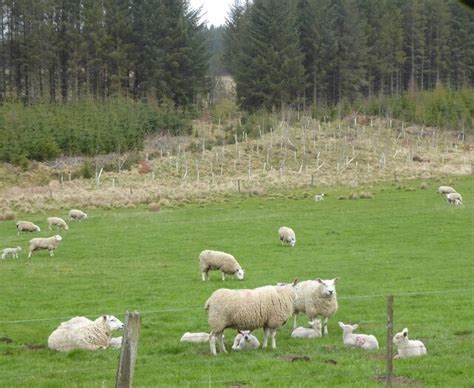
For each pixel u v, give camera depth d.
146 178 78.69
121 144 92.31
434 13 148.38
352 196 62.12
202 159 89.00
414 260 36.16
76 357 18.47
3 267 36.16
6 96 122.06
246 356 17.70
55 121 94.50
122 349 11.25
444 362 16.62
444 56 148.25
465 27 147.25
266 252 39.81
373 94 145.75
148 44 124.88
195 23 131.00
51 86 131.88
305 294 20.91
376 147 95.75
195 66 125.31
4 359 18.44
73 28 128.12
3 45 132.00
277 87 121.81
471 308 24.45
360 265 34.97
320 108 119.31
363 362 16.67
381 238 43.62
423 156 92.00
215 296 17.89
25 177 79.44
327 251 39.69
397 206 56.75
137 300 27.42
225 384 15.05
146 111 106.31
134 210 60.00
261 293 18.05
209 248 41.50
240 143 97.88
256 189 68.56
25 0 127.88
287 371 15.96
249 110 125.62
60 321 23.69
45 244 39.88
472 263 34.84
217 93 166.25
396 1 152.50
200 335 19.92
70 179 77.62
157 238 45.41
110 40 125.62
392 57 142.12
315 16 133.12
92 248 42.25
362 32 136.12
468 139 108.31
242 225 49.94
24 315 24.83
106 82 130.38
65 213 59.00
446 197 60.03
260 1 129.38
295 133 103.44
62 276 33.41
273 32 126.75
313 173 80.19
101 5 128.00
